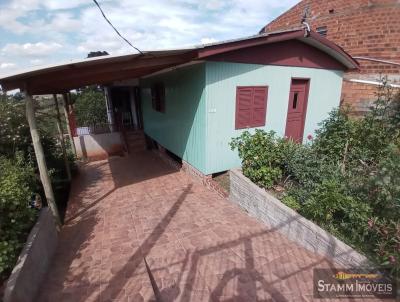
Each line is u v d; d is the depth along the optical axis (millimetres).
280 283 2850
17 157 4426
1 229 2660
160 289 2818
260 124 6172
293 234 3598
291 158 4668
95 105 16641
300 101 6953
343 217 3453
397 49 6730
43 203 5195
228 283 2875
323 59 6852
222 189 5438
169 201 5246
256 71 5672
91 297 2732
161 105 8312
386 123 5547
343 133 5414
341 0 7918
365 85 7184
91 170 8141
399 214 2891
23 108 5676
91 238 3967
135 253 3498
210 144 5586
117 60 3836
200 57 4383
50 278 3039
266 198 4012
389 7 6828
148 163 8547
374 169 4027
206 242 3688
